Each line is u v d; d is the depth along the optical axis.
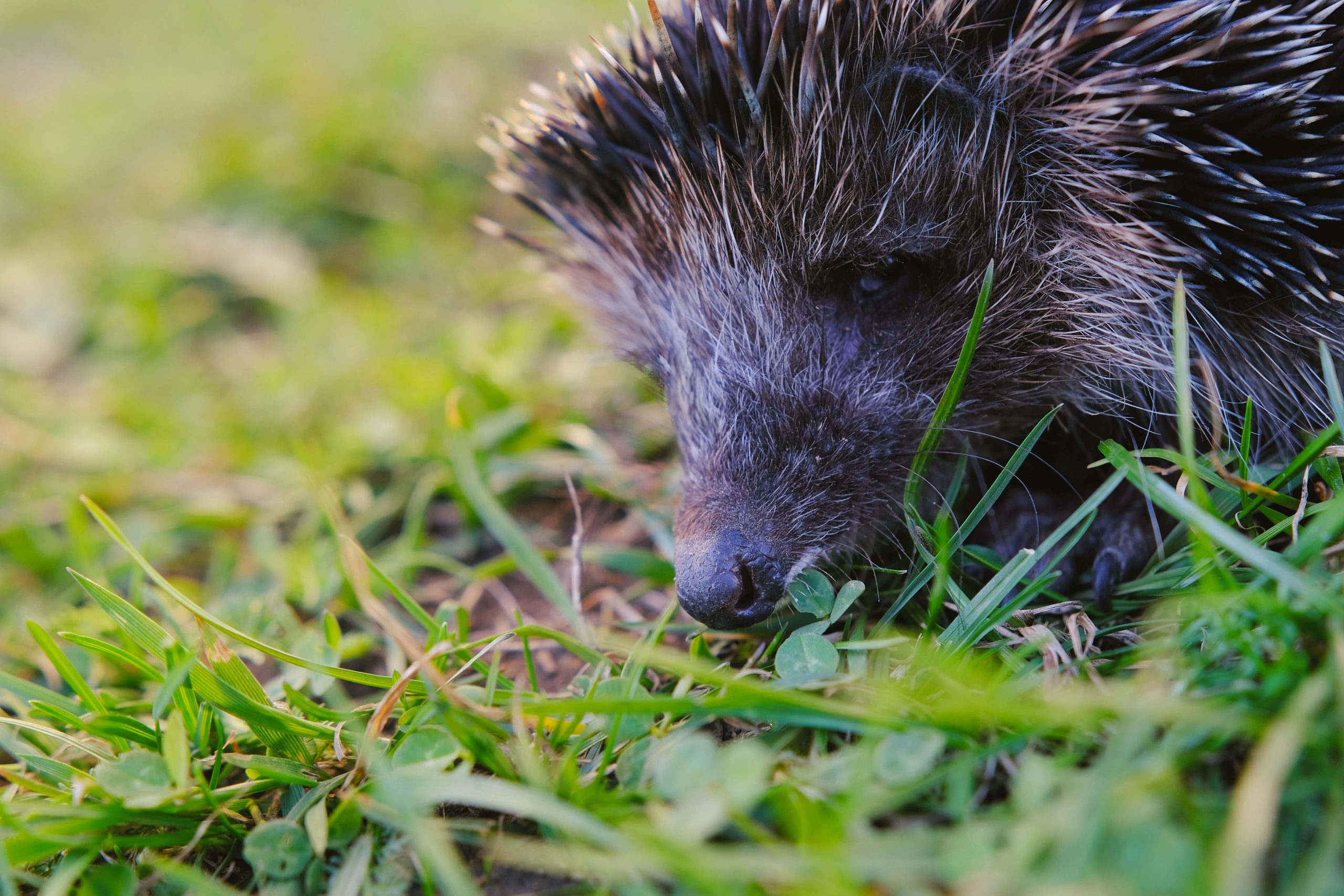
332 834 0.27
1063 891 0.25
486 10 0.64
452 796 0.27
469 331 0.38
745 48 0.31
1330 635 0.26
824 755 0.28
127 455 0.37
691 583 0.30
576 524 0.32
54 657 0.29
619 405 0.36
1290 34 0.30
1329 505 0.28
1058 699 0.27
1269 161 0.30
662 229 0.32
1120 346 0.31
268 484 0.36
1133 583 0.29
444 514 0.35
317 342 0.39
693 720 0.28
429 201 0.47
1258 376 0.31
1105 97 0.30
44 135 0.60
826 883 0.26
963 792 0.26
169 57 0.66
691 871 0.26
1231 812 0.26
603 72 0.32
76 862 0.27
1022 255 0.31
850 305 0.31
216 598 0.33
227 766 0.29
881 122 0.31
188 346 0.42
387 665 0.31
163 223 0.49
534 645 0.31
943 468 0.31
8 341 0.43
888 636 0.29
